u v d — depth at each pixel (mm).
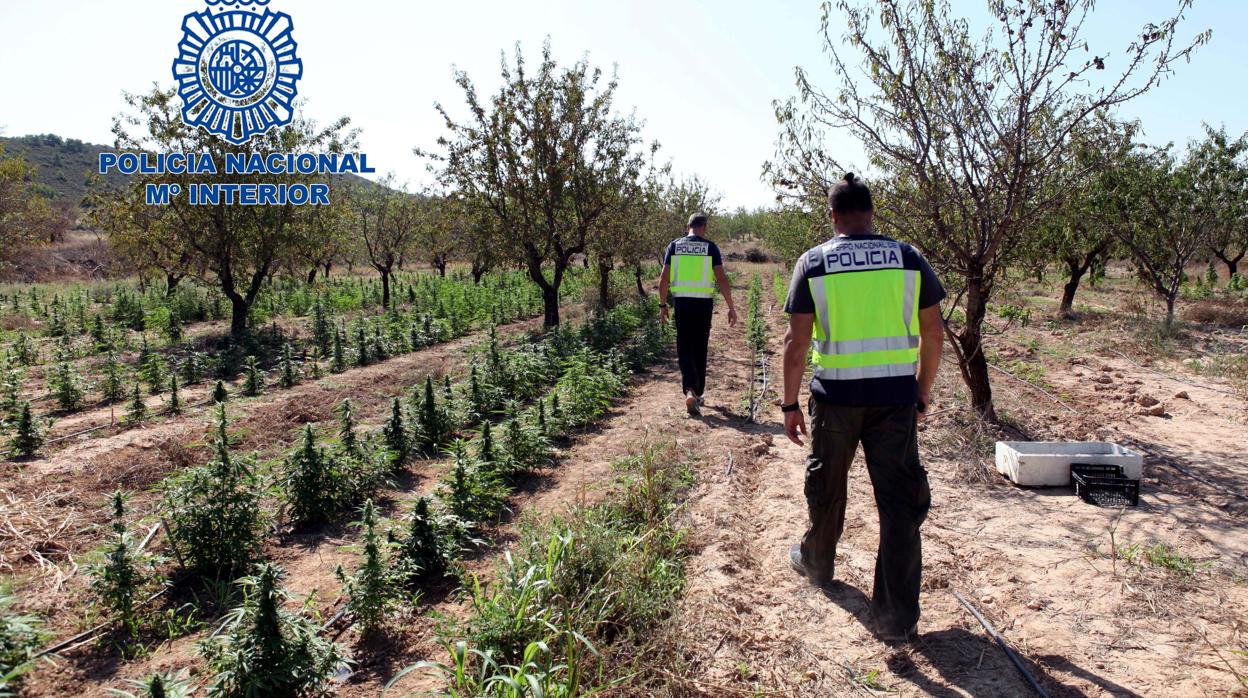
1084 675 3006
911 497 3164
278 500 5473
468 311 18375
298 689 3039
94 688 3365
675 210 24375
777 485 5449
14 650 3070
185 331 16906
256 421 8172
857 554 4172
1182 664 3059
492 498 5246
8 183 22281
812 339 3432
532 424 6625
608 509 4762
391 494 5961
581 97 13734
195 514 4402
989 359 10703
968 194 6512
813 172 6859
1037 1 5742
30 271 31484
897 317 3104
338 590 4277
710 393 9086
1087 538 4348
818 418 3314
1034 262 8234
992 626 3391
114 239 17953
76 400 9305
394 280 25062
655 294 23250
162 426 8172
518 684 2688
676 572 3947
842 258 3145
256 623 3059
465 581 3986
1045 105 6070
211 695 2955
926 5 5984
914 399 3143
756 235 54344
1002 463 5559
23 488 5898
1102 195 11906
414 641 3654
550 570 3430
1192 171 13617
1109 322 14273
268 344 14758
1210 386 9008
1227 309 15047
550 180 13789
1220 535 4352
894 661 3160
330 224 16875
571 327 13891
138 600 4047
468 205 14086
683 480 5473
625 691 3000
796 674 3094
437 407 7277
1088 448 5523
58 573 4422
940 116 6273
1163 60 5605
